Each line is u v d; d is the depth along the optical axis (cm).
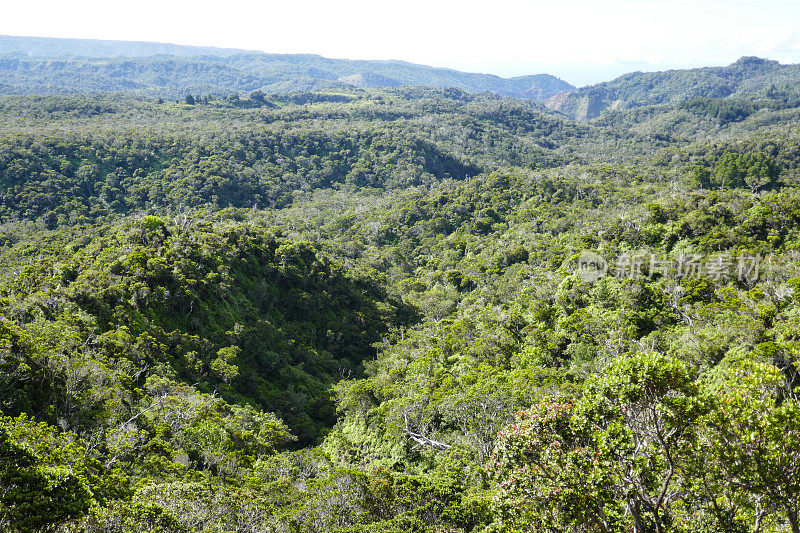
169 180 15600
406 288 10725
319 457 4109
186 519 2312
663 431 1672
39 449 2569
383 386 5550
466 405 4194
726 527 1641
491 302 8750
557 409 1708
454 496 2950
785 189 10900
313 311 7812
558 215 11988
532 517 1658
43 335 4141
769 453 1482
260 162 18625
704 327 5050
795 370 3575
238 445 4044
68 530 1962
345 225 14175
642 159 19475
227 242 7488
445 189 15738
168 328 5603
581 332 5756
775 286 5444
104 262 6022
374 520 2816
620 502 1672
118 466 3112
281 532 2547
